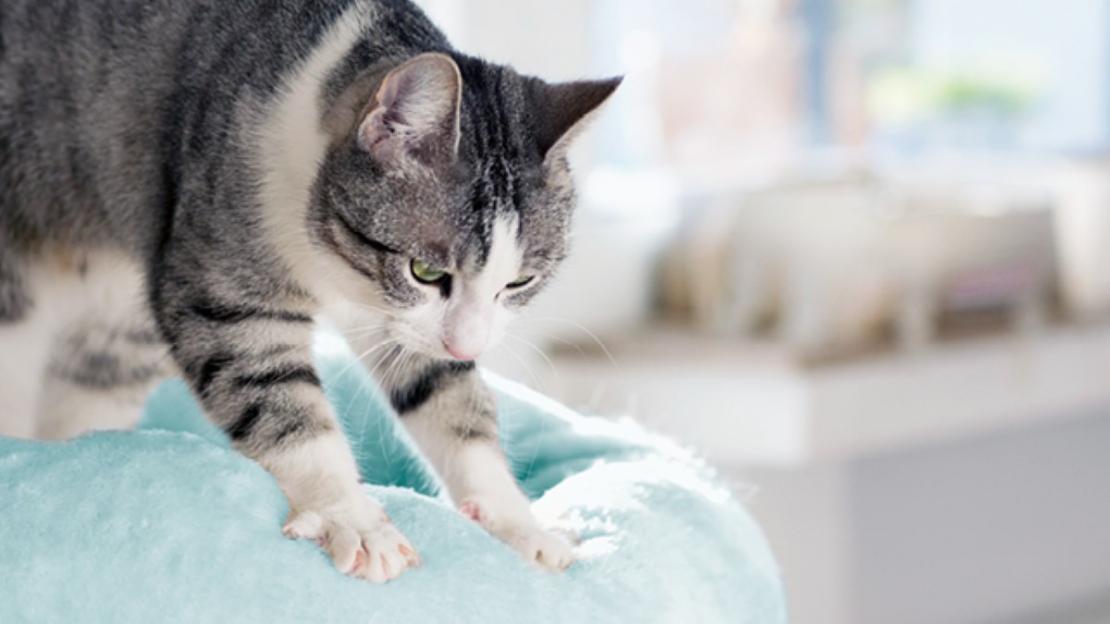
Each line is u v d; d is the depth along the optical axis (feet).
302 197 2.98
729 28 6.14
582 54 5.30
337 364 3.29
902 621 6.28
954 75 6.97
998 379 5.64
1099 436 7.07
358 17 3.10
